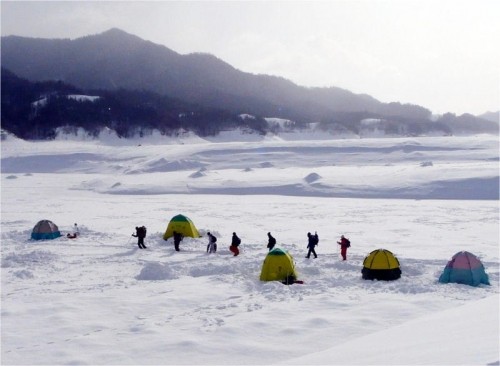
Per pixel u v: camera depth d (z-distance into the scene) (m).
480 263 18.02
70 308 15.17
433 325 11.01
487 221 36.59
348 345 10.53
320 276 19.56
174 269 20.69
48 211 47.03
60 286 18.19
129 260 23.23
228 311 14.73
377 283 17.98
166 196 62.69
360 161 93.62
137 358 11.23
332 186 62.03
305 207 48.34
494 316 10.77
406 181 60.91
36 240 29.08
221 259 22.97
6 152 131.62
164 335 12.62
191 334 12.66
